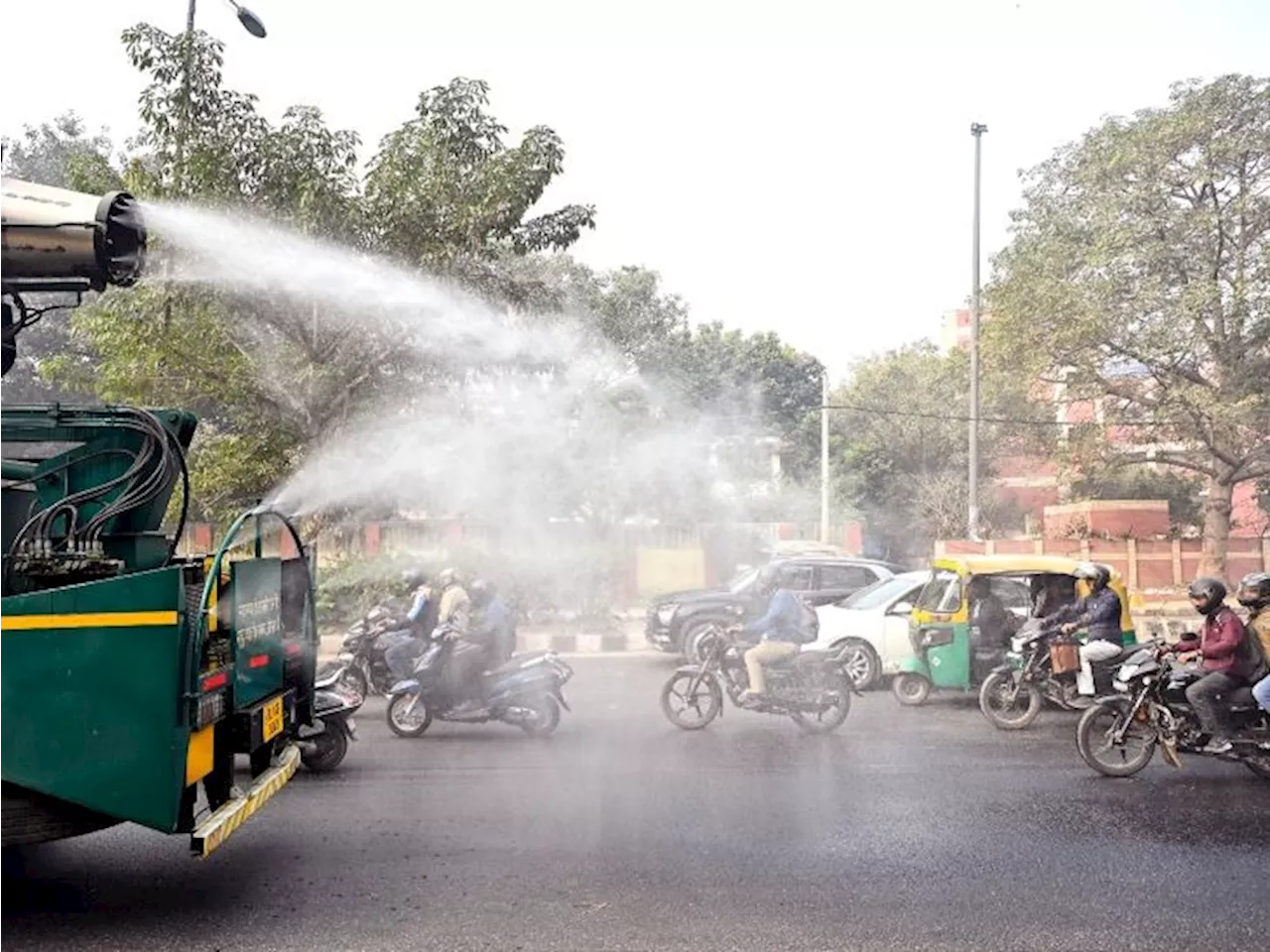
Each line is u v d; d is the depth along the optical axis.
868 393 43.62
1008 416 34.25
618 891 6.76
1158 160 28.27
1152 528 32.19
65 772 5.91
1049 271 29.34
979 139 34.06
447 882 6.92
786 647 11.73
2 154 8.34
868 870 7.16
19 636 5.94
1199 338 28.22
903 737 11.73
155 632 5.95
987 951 5.85
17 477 6.96
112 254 7.27
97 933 6.11
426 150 16.86
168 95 15.96
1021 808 8.71
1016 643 12.39
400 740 11.47
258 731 6.89
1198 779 9.74
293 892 6.74
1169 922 6.26
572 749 11.01
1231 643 9.52
